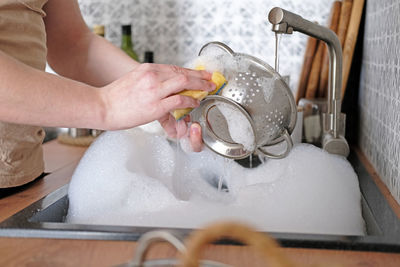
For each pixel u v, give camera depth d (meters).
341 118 0.97
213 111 0.69
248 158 1.13
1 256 0.56
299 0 1.43
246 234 0.32
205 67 0.69
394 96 0.85
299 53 1.45
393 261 0.55
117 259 0.55
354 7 1.26
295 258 0.56
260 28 1.46
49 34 1.00
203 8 1.48
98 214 0.80
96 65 1.01
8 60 0.63
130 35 1.42
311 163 0.84
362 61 1.31
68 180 0.95
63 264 0.54
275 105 0.67
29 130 0.85
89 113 0.65
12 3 0.79
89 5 1.53
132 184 0.82
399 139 0.79
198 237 0.32
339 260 0.55
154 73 0.64
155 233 0.37
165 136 1.00
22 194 0.86
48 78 0.65
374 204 0.80
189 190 0.93
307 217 0.76
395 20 0.88
